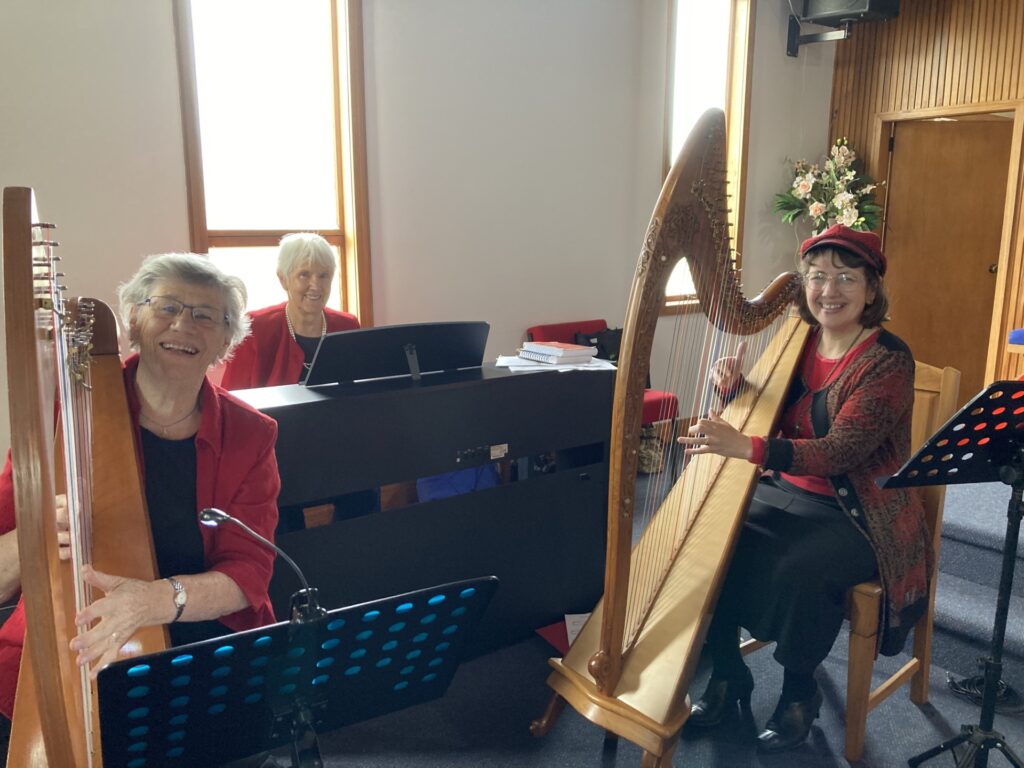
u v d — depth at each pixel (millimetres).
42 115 3148
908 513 2146
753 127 5949
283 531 2250
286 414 2082
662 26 5180
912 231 6188
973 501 3203
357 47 3943
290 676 1134
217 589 1427
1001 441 1792
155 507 1553
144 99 3379
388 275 4270
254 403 2098
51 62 3141
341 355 2283
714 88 5789
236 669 1076
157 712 1068
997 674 1965
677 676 1737
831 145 6473
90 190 3295
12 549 1394
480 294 4668
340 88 4020
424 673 1284
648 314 1507
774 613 2088
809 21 5867
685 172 1501
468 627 1253
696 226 1586
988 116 5871
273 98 3889
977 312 6066
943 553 3012
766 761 2191
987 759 2037
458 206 4477
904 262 6238
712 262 1724
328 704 1230
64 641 897
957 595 2814
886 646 2129
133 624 1244
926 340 6238
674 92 5367
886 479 1760
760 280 6320
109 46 3266
